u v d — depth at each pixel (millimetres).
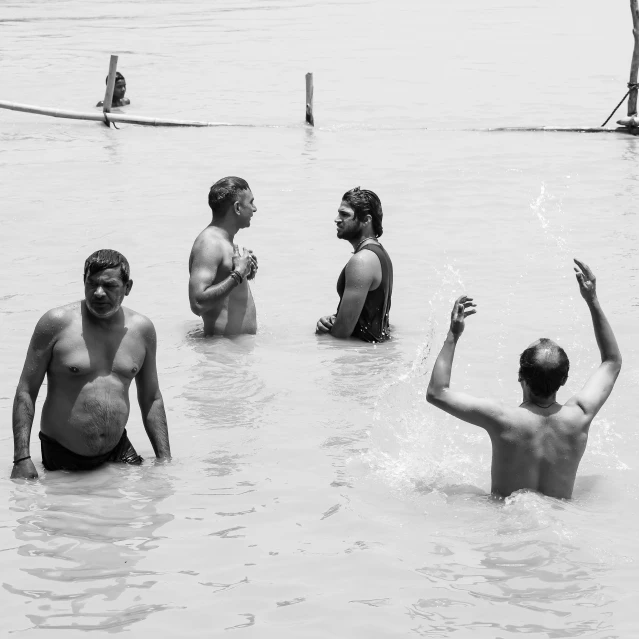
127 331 5945
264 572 4680
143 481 5742
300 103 20984
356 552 4859
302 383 7422
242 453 6172
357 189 8500
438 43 31469
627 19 38281
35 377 5824
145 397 6102
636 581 4559
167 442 6094
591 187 13648
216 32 34062
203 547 4926
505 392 7160
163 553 4859
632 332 8266
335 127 18453
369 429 6559
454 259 10570
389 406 6969
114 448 5980
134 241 11211
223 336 8414
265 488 5641
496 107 20453
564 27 35938
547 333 8352
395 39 32531
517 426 5383
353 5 45750
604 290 9414
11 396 7027
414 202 12977
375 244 8438
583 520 5152
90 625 4227
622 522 5156
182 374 7602
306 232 11570
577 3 45781
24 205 12711
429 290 9625
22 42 30844
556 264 10297
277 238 11352
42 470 5898
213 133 18016
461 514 5250
